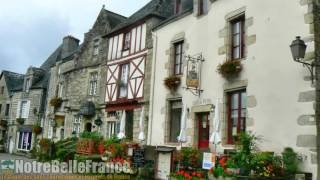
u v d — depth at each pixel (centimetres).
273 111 842
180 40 1232
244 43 979
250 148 831
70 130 1894
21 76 3109
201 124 1095
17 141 2594
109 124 1609
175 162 951
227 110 998
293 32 827
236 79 969
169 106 1238
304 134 762
